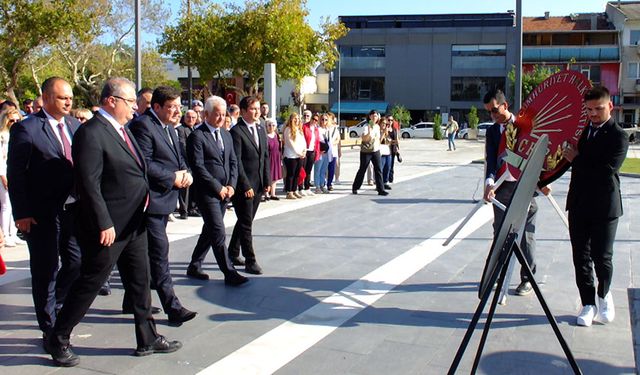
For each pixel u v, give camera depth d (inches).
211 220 239.0
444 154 1167.0
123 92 169.6
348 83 2327.8
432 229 364.5
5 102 316.2
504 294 219.1
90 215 161.0
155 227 201.6
